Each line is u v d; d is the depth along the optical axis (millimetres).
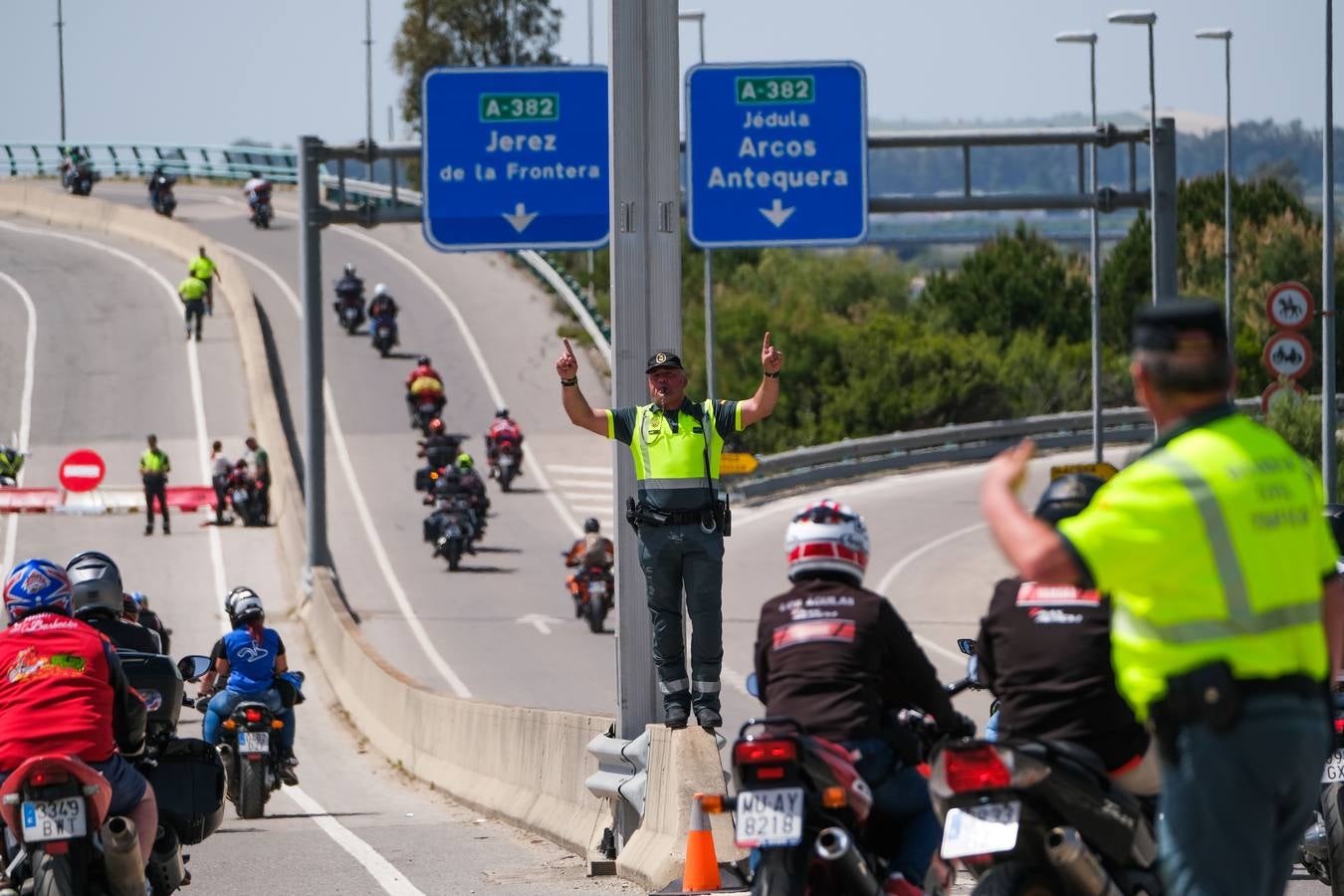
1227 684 17203
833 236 81812
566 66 83000
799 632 23938
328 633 106000
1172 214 101250
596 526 119500
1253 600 17297
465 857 46375
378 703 82688
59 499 161875
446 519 143000
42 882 26516
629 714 43219
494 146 83000
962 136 99188
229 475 157250
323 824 55938
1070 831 21172
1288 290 103438
